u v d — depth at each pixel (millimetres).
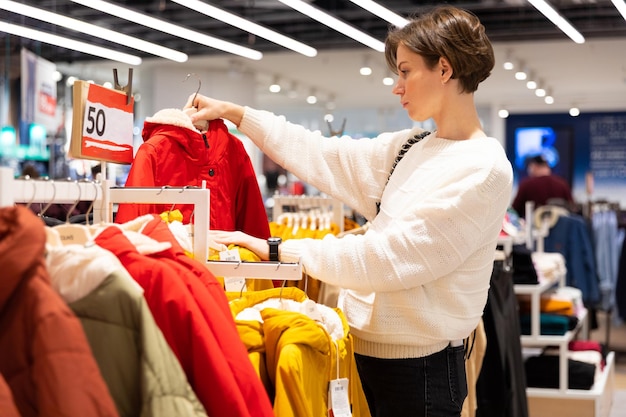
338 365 2037
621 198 14633
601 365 5547
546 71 11078
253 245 2238
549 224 7301
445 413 2287
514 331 4184
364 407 2307
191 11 8938
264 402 1621
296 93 13359
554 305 5219
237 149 2752
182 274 1646
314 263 2201
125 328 1457
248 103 11375
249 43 9820
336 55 9969
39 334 1311
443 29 2195
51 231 1538
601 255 9125
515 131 15133
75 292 1461
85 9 8758
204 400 1540
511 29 9070
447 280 2205
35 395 1332
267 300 2270
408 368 2254
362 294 2344
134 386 1457
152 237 1789
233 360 1604
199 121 2652
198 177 2600
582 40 7094
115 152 2174
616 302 7871
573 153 14867
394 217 2312
